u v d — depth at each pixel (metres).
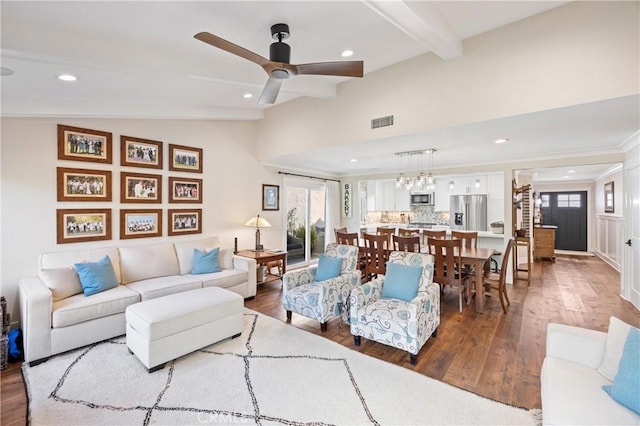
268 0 2.27
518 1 2.51
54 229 3.40
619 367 1.51
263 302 4.33
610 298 4.53
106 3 2.17
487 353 2.83
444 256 4.18
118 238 3.91
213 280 3.91
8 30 2.21
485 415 2.00
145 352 2.49
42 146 3.32
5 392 2.25
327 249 4.09
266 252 5.14
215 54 3.05
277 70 2.40
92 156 3.68
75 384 2.34
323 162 5.95
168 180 4.42
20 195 3.19
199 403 2.12
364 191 7.73
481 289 3.90
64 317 2.73
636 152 4.00
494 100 2.93
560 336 1.89
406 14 2.30
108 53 2.64
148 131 4.21
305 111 4.68
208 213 4.94
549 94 2.67
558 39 2.62
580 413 1.36
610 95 2.42
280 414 2.01
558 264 7.27
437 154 5.00
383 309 2.83
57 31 2.41
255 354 2.80
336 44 3.03
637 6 2.34
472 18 2.73
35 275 3.27
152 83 3.37
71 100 3.39
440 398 2.17
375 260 4.62
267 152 5.39
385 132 3.71
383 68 3.71
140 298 3.27
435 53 3.00
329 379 2.41
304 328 3.41
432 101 3.31
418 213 8.24
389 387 2.30
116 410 2.05
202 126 4.85
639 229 3.97
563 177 8.57
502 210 6.46
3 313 2.75
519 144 4.22
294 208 6.71
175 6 2.27
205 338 2.83
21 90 3.06
